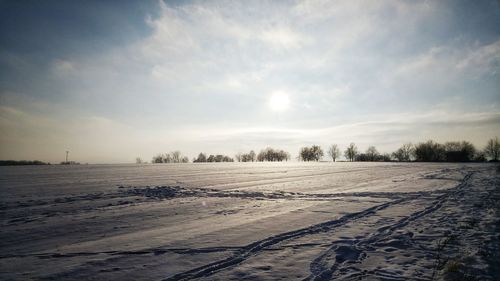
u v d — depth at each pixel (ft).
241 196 63.41
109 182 94.73
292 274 21.09
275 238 29.84
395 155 418.72
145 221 38.81
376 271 21.49
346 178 109.70
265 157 480.23
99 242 29.12
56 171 164.55
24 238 30.86
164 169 182.60
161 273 21.33
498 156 371.76
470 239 29.30
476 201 53.01
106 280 20.16
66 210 47.03
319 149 466.29
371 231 32.73
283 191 71.10
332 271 21.57
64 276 20.86
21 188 77.71
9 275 21.12
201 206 50.60
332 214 42.29
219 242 28.63
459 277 20.18
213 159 461.78
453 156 345.10
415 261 23.44
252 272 21.49
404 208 47.11
